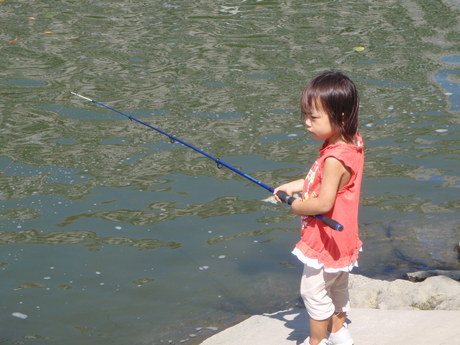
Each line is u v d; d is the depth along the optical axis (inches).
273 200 374.3
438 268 314.3
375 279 303.0
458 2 727.1
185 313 290.5
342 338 221.1
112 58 583.5
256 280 310.7
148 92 516.1
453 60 573.0
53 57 584.4
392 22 670.5
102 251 332.5
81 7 717.3
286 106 488.7
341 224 198.2
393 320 245.8
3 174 399.9
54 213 362.9
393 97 504.1
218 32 646.5
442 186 384.2
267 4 728.3
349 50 599.8
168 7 719.1
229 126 460.4
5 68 559.5
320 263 204.5
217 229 349.4
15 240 340.2
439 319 241.0
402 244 335.3
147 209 366.9
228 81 534.9
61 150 429.4
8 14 692.7
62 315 289.7
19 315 289.7
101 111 484.4
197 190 384.5
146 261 325.4
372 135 446.3
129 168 408.2
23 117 474.0
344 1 737.6
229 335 259.9
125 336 277.0
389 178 394.3
